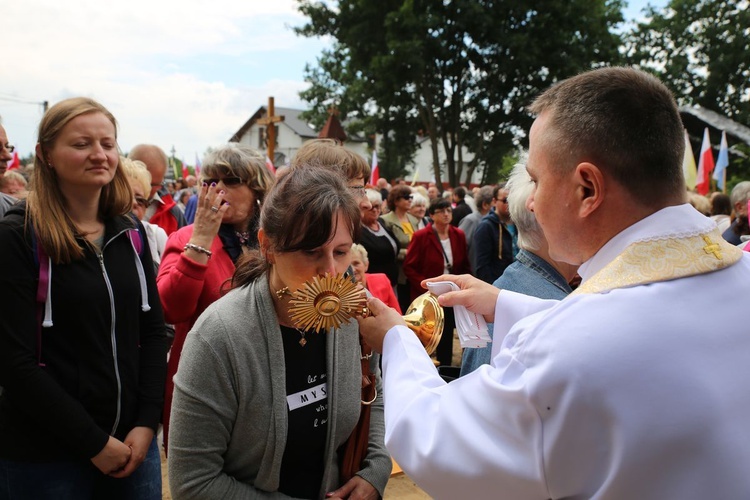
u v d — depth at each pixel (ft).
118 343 6.57
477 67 93.20
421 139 166.30
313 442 5.24
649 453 2.95
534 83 91.81
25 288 5.96
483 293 5.19
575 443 3.08
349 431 5.45
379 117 100.58
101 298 6.37
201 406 4.79
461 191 36.24
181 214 17.02
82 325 6.23
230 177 8.13
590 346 3.05
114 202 6.86
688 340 3.06
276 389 4.89
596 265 3.60
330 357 5.26
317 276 4.72
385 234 17.38
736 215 17.79
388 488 11.05
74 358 6.22
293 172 4.90
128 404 6.64
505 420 3.29
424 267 18.89
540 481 3.19
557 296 6.46
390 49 84.53
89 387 6.24
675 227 3.38
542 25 87.35
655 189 3.43
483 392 3.45
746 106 121.39
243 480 5.08
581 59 88.28
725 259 3.35
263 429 4.90
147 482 6.81
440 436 3.56
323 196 4.61
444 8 86.79
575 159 3.51
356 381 5.45
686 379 2.98
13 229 6.02
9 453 6.02
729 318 3.19
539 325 3.35
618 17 89.76
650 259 3.32
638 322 3.09
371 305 4.72
